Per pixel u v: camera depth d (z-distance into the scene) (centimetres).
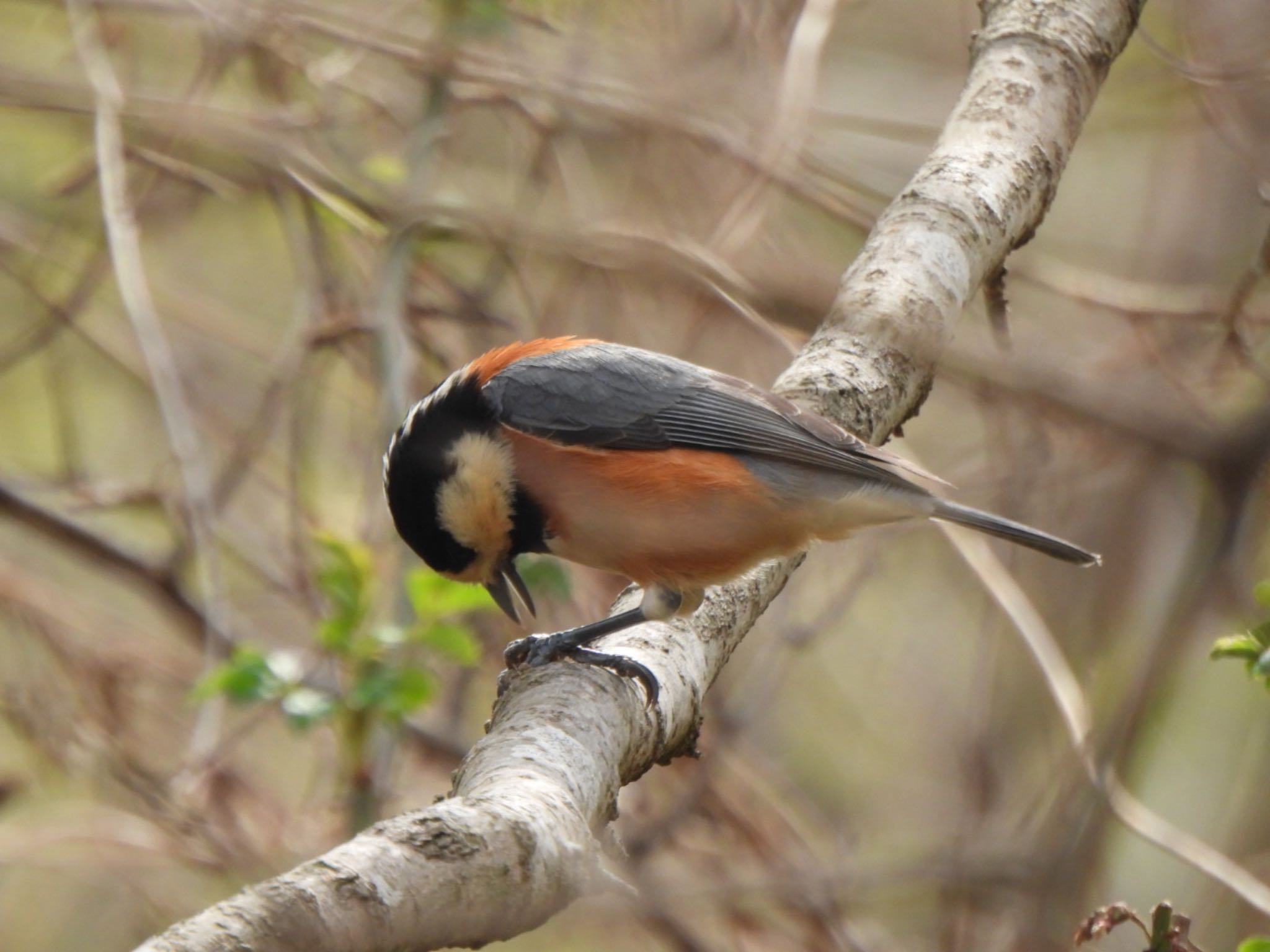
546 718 565
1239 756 1323
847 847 1241
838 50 1395
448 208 1063
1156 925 612
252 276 1411
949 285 787
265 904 390
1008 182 820
